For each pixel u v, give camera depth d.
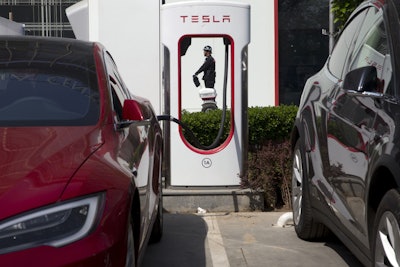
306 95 6.74
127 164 4.10
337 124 5.35
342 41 6.35
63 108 4.54
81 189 3.56
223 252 6.38
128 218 3.75
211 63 9.63
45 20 20.33
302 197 6.48
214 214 7.94
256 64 13.49
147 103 6.34
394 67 4.47
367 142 4.53
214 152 8.13
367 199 4.45
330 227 5.61
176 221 7.62
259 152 8.26
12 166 3.68
